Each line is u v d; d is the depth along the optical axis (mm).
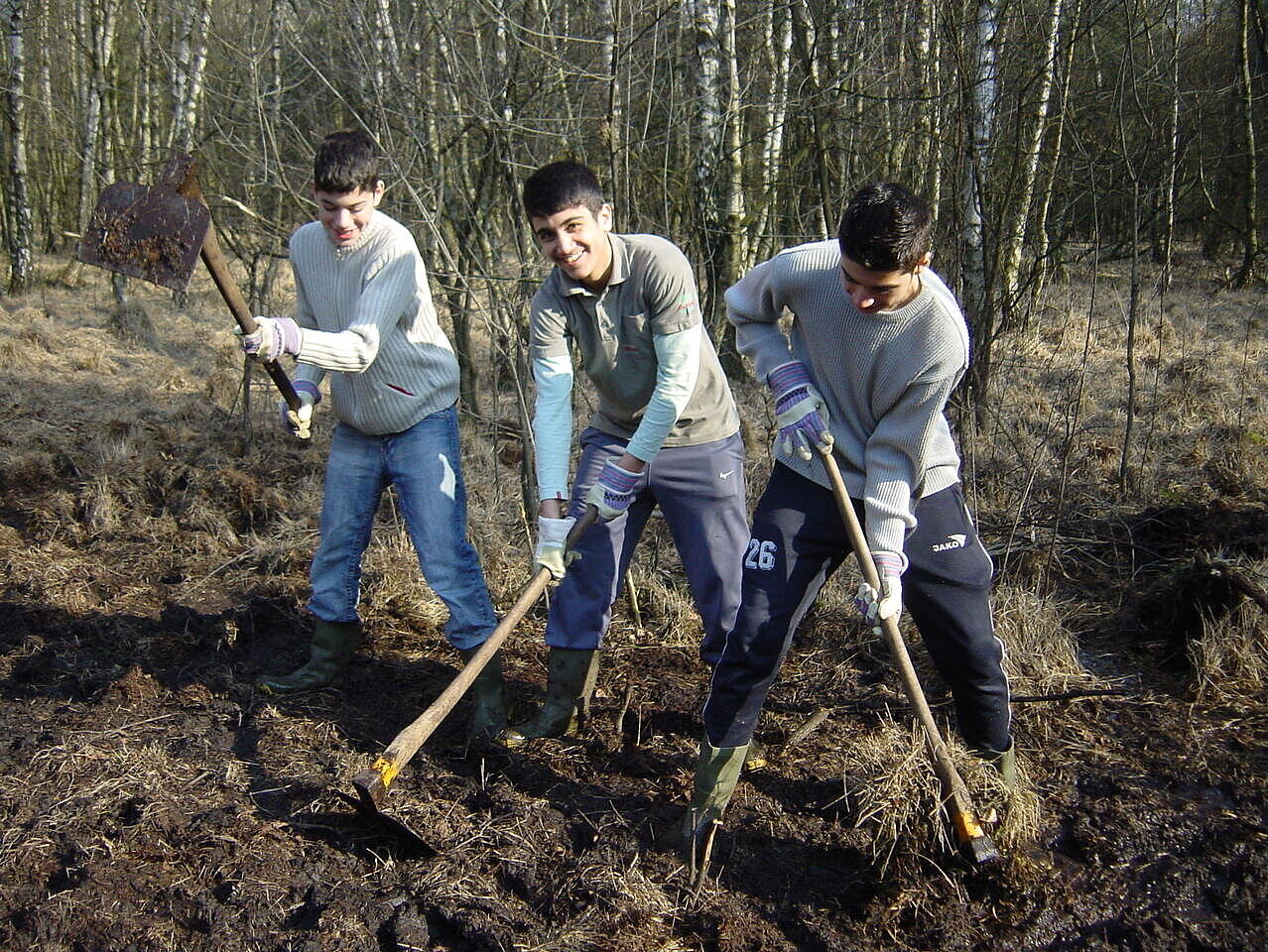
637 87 5832
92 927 2648
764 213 8188
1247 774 3430
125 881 2764
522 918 2742
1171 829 3160
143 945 2613
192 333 10938
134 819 2992
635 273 3016
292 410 3416
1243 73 12781
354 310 3352
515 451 6660
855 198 2457
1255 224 14023
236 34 9070
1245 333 10406
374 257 3291
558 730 3545
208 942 2631
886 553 2744
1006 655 4090
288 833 2994
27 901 2725
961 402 5527
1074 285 11594
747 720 2920
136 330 10492
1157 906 2889
